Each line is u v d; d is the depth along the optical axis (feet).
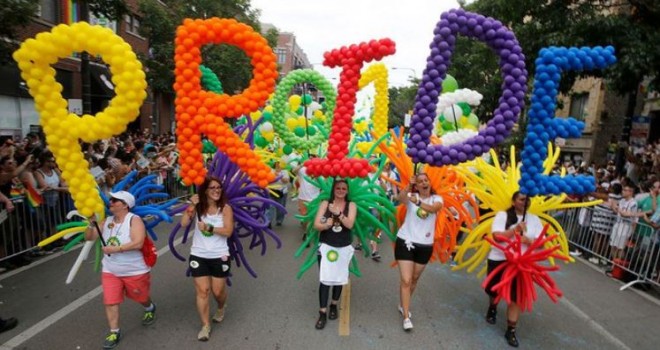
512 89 12.82
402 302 14.70
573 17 31.89
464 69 58.44
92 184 12.88
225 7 64.18
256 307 16.03
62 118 12.05
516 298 13.47
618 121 60.13
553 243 15.03
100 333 13.60
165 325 14.33
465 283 19.54
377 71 27.22
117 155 28.66
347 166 13.67
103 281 12.86
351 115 13.93
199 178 13.24
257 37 13.03
